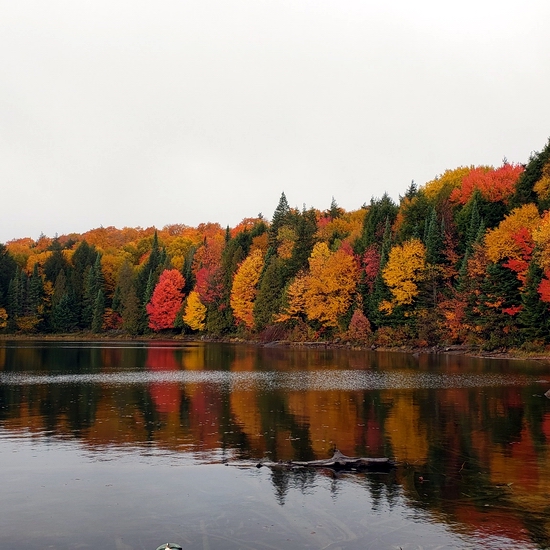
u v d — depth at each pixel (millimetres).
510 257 56094
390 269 68062
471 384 33094
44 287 128125
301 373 40562
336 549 10531
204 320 109250
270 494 13516
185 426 21109
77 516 12180
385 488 13938
